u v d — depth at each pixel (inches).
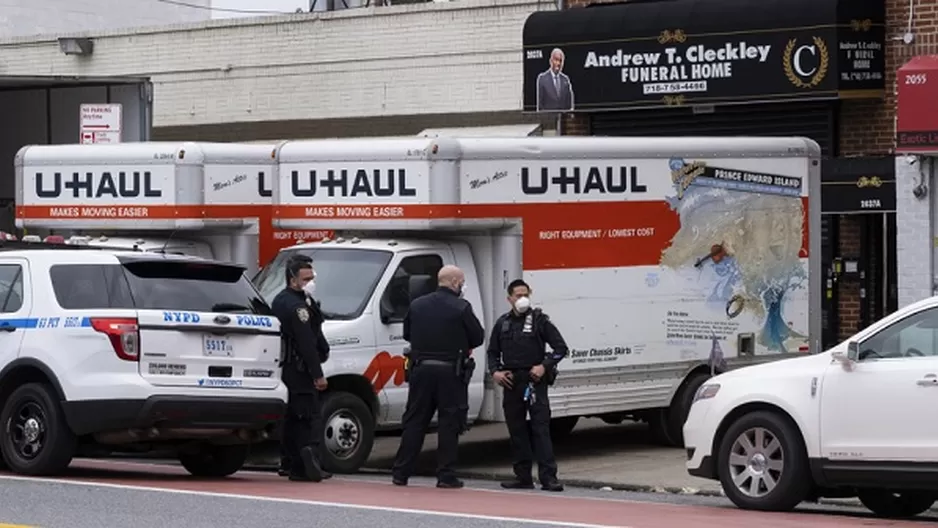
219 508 655.8
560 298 908.0
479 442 1047.0
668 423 981.2
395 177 881.5
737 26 1186.6
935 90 1052.5
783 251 1009.5
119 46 1587.1
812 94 1157.7
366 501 700.0
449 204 866.8
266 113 1498.5
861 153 1180.5
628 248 935.7
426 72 1403.8
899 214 1101.1
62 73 1619.1
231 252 1011.3
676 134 1263.5
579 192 916.6
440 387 784.9
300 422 793.6
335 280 889.5
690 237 963.3
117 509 645.3
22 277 770.2
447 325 786.8
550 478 799.7
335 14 1456.7
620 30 1239.5
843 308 1195.9
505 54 1358.3
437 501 710.5
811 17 1152.8
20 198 1048.2
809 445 684.1
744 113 1230.9
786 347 1012.5
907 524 657.6
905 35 1143.0
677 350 959.0
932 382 653.9
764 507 698.8
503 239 897.5
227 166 1000.2
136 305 741.9
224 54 1521.9
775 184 1005.2
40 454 747.4
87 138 1153.4
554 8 1326.3
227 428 755.4
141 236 1021.2
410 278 867.4
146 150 996.6
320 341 799.1
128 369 730.2
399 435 986.1
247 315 765.9
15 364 752.3
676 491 816.9
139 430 735.7
